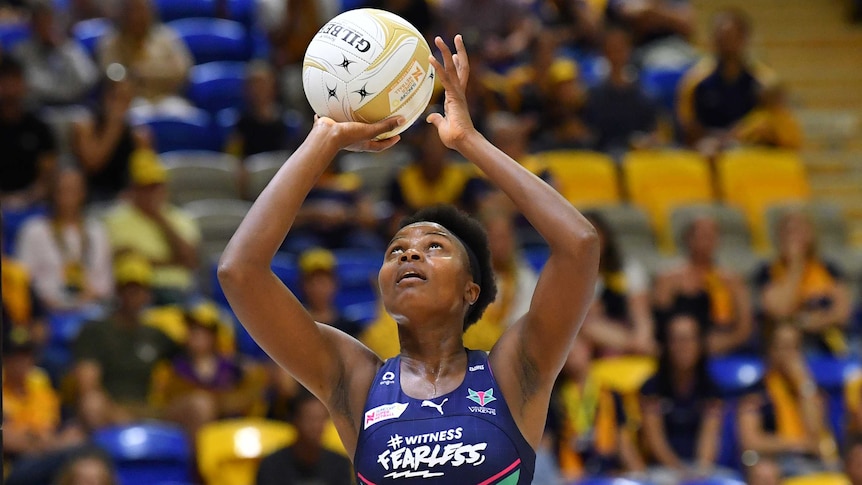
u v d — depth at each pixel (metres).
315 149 9.27
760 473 22.34
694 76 37.50
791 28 46.97
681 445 24.41
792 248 28.92
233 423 23.02
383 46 9.40
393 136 9.61
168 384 24.00
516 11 40.72
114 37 35.09
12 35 37.12
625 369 24.92
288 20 37.22
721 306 27.48
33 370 22.95
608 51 36.66
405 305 9.25
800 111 42.53
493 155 9.32
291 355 9.30
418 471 8.70
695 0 48.00
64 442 21.52
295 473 21.17
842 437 26.20
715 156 35.38
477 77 34.69
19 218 28.81
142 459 21.80
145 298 24.42
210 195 31.84
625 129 36.12
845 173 39.62
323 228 29.28
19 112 30.20
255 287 9.07
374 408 9.05
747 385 25.34
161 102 34.72
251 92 33.28
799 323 28.38
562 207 9.12
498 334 22.02
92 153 30.25
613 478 22.56
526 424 9.12
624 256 29.66
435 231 9.58
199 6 40.91
